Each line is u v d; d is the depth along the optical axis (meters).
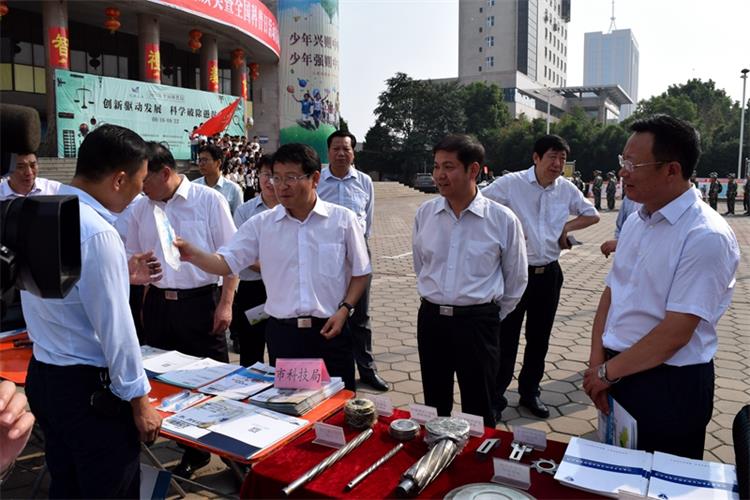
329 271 2.64
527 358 3.64
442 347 2.73
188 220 3.05
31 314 1.73
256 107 23.92
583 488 1.51
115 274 1.66
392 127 40.31
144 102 16.00
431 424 1.80
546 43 52.31
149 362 2.62
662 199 1.89
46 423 1.76
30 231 1.08
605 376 1.93
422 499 1.50
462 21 46.88
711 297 1.78
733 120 35.78
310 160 2.54
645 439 1.93
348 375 2.77
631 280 1.97
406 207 21.56
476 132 40.12
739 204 23.64
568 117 39.25
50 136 14.54
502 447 1.79
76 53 18.81
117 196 1.80
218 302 3.14
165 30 19.19
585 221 3.66
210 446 1.79
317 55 23.47
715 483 1.53
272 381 2.38
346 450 1.73
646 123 1.88
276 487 1.62
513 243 2.69
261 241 2.69
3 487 2.70
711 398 1.95
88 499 1.75
